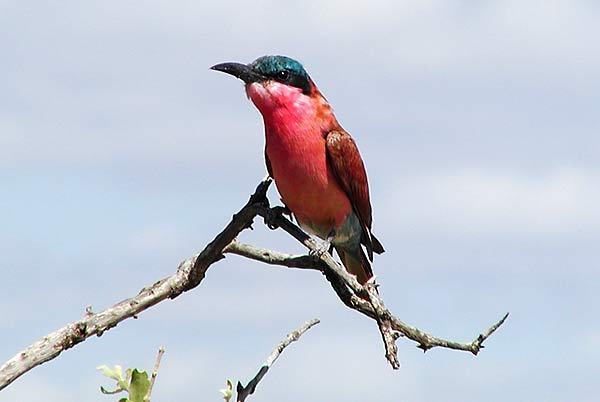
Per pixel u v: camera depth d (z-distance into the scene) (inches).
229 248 368.5
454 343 339.0
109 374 264.5
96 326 312.0
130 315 324.8
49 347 301.1
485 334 340.5
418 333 336.5
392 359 320.5
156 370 266.8
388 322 328.8
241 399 305.6
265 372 315.6
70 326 306.3
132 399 264.2
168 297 344.2
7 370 290.5
